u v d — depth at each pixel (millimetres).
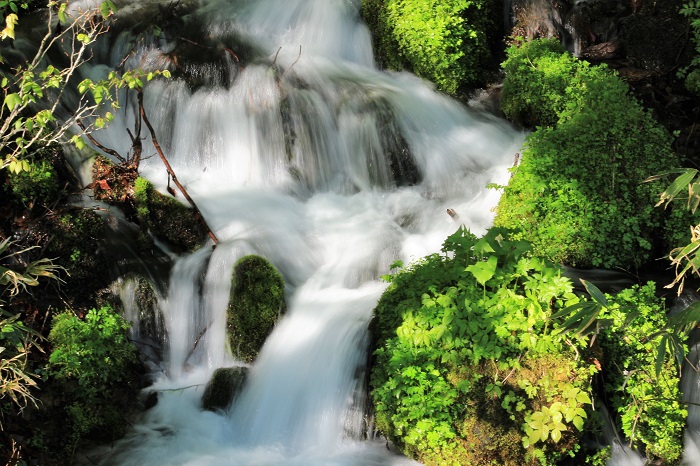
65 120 8102
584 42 10844
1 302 6230
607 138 7762
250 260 6781
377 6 10336
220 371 6340
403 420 5441
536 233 7320
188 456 5781
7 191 6965
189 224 7293
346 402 5973
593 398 5758
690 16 9680
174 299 7012
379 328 6023
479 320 5578
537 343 5520
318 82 9188
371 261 7418
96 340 6008
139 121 7516
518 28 10867
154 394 6297
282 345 6531
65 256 6750
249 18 10312
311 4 10438
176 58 9109
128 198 7312
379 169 8688
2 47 8562
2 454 5375
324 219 8062
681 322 4715
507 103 9383
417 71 9852
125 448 5855
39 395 5781
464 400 5426
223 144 8688
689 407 6234
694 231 5062
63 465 5633
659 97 9531
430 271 6066
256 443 6004
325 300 6934
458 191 8578
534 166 7574
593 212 7383
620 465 5906
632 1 10242
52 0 6836
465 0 10078
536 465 5363
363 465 5684
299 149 8641
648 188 7527
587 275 7082
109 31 9500
